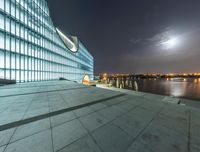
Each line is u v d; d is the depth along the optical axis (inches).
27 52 854.5
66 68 1530.5
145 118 183.9
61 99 301.1
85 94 376.5
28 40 864.9
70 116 183.0
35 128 140.6
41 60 1019.3
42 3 1039.0
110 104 257.9
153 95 618.2
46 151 100.0
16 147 104.0
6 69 685.9
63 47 1449.3
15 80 732.7
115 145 111.7
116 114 197.3
